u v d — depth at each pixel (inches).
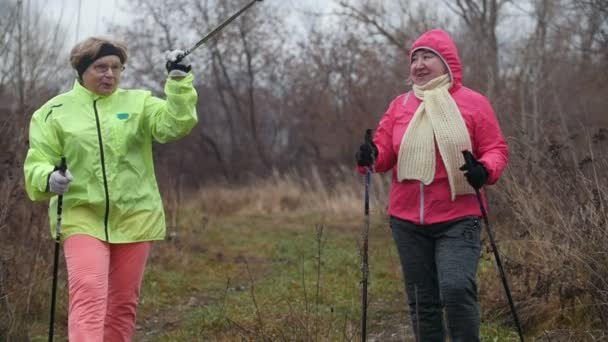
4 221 242.5
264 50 1067.3
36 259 256.1
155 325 280.8
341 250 427.8
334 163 909.2
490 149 170.1
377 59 790.5
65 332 253.0
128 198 173.2
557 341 207.6
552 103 452.4
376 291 307.3
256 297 299.1
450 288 162.7
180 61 175.5
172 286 341.4
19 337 231.8
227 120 1122.0
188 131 177.2
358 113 829.8
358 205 641.6
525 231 232.4
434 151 169.0
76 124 171.6
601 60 498.0
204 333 245.9
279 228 580.1
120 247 174.9
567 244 215.6
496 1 655.1
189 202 731.4
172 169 823.1
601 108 486.9
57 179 159.6
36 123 174.4
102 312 165.3
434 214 168.9
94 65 172.4
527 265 229.9
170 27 1019.9
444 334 175.5
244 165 1075.3
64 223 170.7
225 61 1076.5
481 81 473.7
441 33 175.6
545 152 250.7
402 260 174.4
